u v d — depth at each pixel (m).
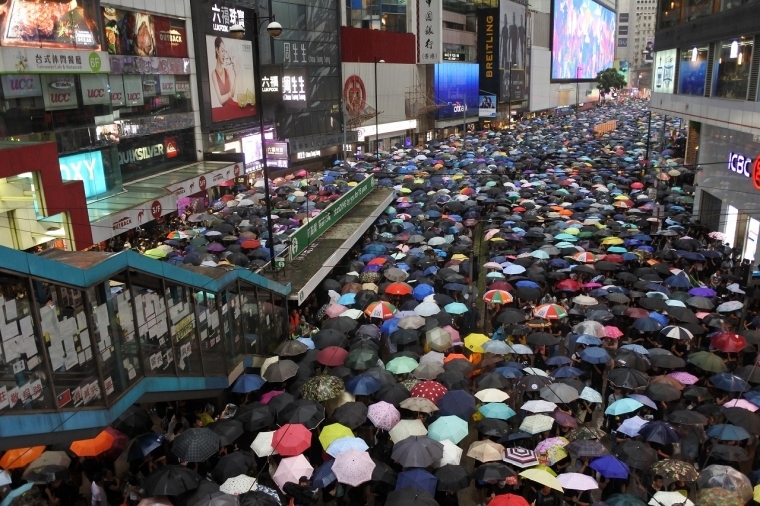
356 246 28.08
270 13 48.97
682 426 12.69
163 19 35.25
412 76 74.19
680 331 16.19
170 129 35.94
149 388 11.35
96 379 9.84
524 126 93.31
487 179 39.12
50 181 20.05
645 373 14.80
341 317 17.44
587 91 152.50
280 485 10.98
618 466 10.63
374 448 12.94
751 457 12.55
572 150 56.16
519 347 15.74
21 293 8.34
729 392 13.74
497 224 28.83
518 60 104.25
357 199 32.66
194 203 34.31
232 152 41.72
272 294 17.80
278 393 13.95
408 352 15.87
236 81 43.47
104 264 10.06
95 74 26.91
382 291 20.39
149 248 25.86
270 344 17.58
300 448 11.44
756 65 25.19
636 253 23.89
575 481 10.34
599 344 15.88
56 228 20.67
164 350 11.97
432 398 13.40
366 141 66.62
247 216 29.73
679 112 35.34
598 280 21.58
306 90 50.50
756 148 26.95
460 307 18.64
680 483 10.84
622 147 59.28
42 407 8.68
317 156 56.72
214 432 11.88
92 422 9.65
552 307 17.72
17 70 21.31
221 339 14.23
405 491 9.73
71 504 11.36
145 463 11.97
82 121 26.31
